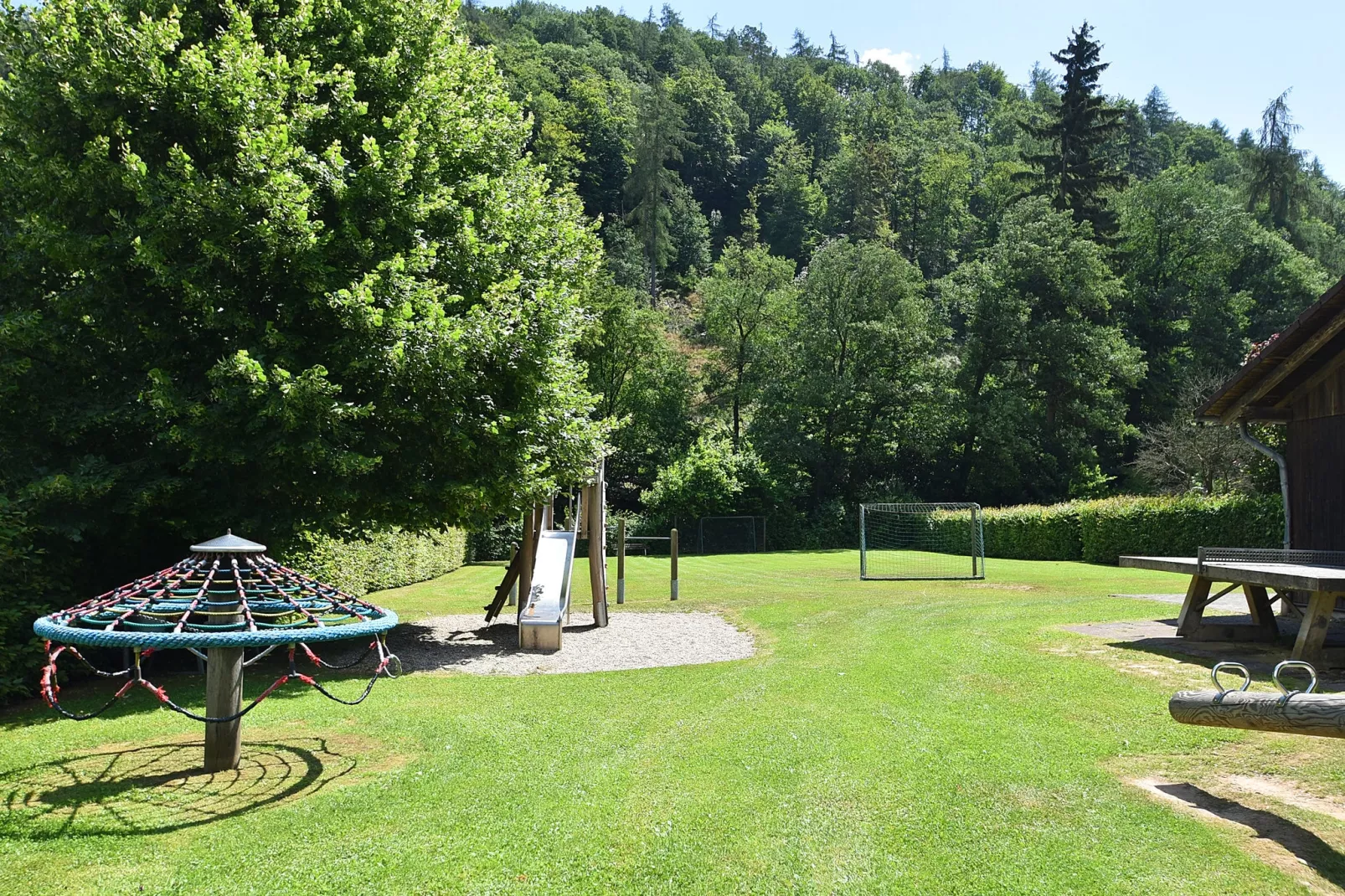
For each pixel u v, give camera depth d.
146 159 10.15
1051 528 31.06
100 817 5.09
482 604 17.64
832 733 6.64
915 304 48.53
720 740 6.57
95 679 9.77
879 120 102.75
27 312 9.89
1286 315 50.62
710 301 53.16
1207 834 4.56
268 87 10.27
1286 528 12.59
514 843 4.66
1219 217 51.66
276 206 9.57
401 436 11.03
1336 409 11.71
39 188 9.94
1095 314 48.88
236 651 6.12
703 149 101.12
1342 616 11.21
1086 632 10.91
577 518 14.91
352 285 10.20
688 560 33.34
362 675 9.91
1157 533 26.39
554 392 11.71
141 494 9.39
